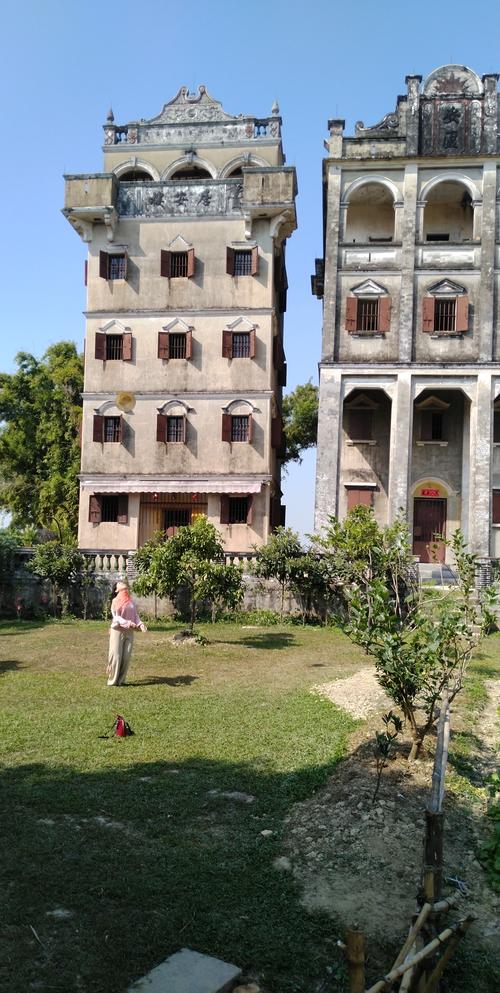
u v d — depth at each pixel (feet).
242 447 113.91
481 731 39.04
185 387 115.65
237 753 34.65
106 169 124.36
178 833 26.05
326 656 62.54
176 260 118.01
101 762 33.32
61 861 23.71
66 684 50.34
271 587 87.61
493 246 105.70
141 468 115.14
